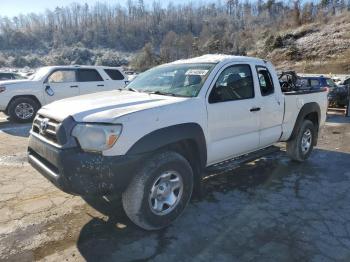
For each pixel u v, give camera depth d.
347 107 12.25
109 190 3.33
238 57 4.82
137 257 3.29
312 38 46.34
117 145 3.29
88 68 11.52
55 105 3.93
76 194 3.35
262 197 4.66
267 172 5.68
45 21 160.62
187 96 4.14
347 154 6.92
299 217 4.10
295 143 5.95
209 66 4.49
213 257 3.29
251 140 4.84
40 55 129.50
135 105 3.70
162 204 3.73
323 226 3.89
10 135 8.48
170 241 3.56
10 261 3.21
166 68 4.99
